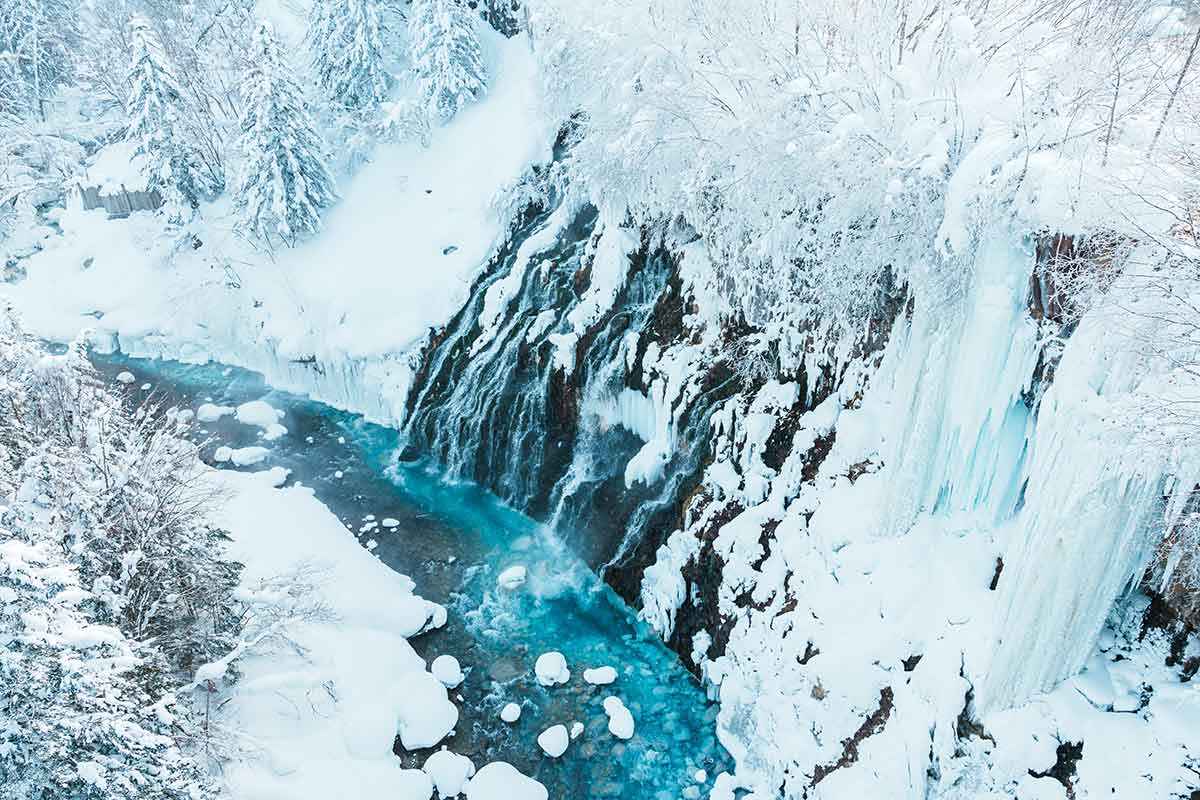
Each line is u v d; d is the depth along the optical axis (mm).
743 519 12633
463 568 15367
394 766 11086
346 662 12312
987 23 11492
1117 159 8555
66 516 10156
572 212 19391
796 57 12352
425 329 20406
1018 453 9164
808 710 10250
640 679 12797
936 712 8938
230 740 10367
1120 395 7570
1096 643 8289
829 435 12297
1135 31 9484
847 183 11039
